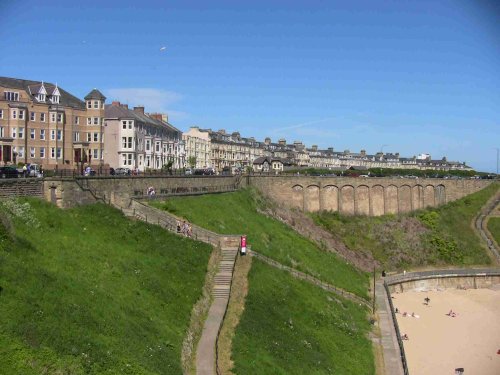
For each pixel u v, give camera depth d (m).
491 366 62.03
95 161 103.25
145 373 32.38
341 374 47.12
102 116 104.12
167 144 141.12
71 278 38.91
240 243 63.00
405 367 52.81
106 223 55.44
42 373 28.22
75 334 32.09
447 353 66.06
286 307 54.97
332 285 71.75
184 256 54.78
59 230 48.84
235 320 47.59
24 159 90.06
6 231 39.75
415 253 110.94
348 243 107.56
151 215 64.00
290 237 85.50
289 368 43.12
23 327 30.16
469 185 146.25
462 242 119.75
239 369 39.03
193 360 39.28
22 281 34.66
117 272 44.41
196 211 73.00
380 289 84.25
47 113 94.50
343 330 57.62
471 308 87.25
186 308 45.22
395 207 135.62
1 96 88.31
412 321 78.62
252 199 96.75
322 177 123.12
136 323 37.88
